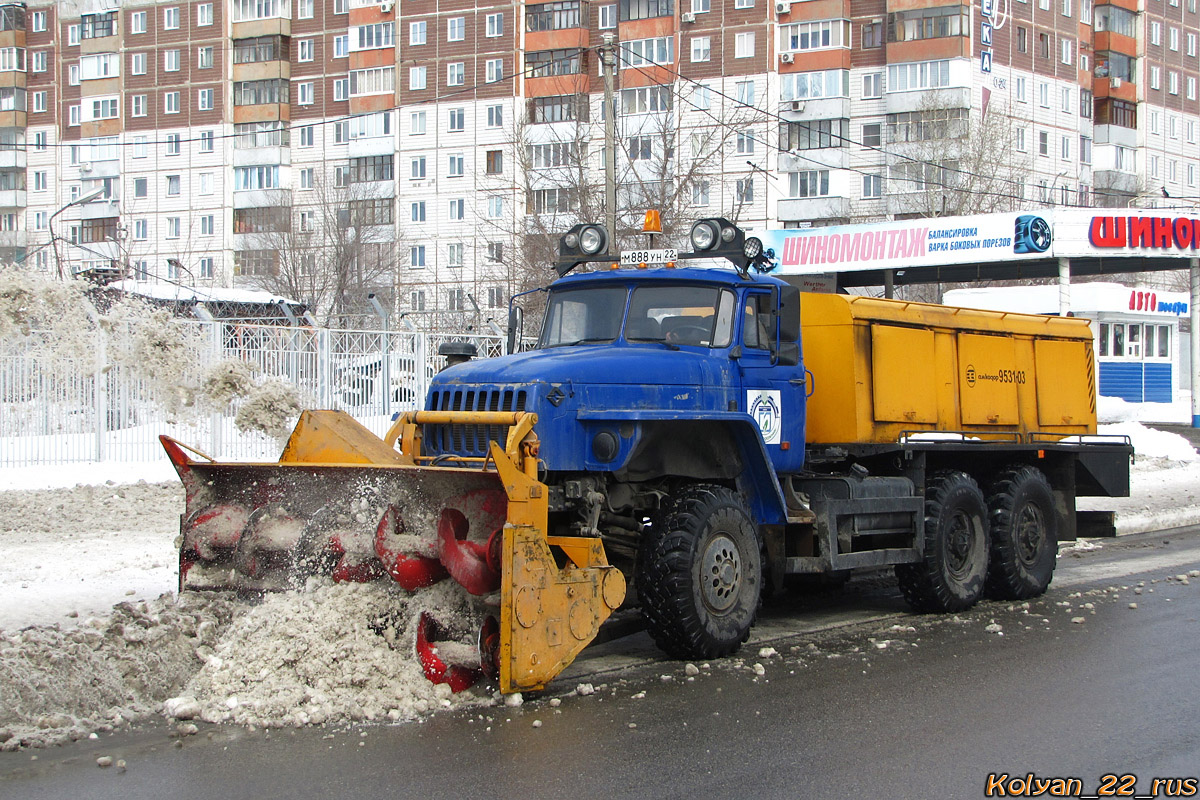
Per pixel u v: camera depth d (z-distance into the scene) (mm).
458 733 5977
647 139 43969
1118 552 13578
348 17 59781
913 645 8375
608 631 8602
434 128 57469
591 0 55281
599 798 5059
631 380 7676
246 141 61281
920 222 28328
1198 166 66625
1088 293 37188
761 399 8609
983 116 47875
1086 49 59656
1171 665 7648
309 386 19094
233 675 6445
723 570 7770
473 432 7305
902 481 9547
